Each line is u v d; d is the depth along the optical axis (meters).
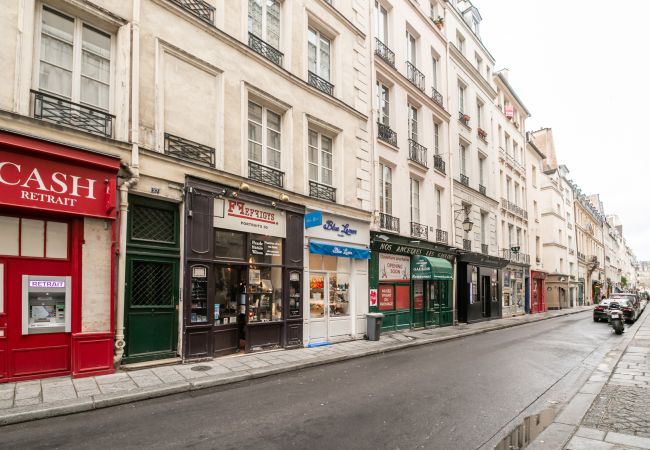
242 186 9.29
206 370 7.47
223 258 9.08
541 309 32.25
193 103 8.82
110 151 7.23
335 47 13.09
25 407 5.14
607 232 69.12
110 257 7.07
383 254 14.40
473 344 12.53
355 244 12.80
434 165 18.12
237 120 9.63
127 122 7.55
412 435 4.74
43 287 6.57
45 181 6.39
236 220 9.27
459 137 20.81
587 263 49.28
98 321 6.89
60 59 7.08
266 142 10.66
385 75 15.30
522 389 6.99
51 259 6.67
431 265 15.23
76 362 6.59
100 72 7.57
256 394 6.37
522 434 4.88
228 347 9.18
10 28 6.28
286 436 4.62
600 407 5.83
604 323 21.06
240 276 9.66
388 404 5.91
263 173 10.31
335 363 9.08
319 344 11.05
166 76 8.38
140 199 7.79
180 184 8.27
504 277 25.08
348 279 12.73
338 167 12.67
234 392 6.48
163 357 7.89
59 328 6.66
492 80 26.58
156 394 6.08
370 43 14.54
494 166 25.08
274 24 11.21
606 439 4.55
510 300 25.72
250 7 10.48
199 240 8.42
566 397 6.65
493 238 23.88
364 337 12.60
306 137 11.52
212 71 9.21
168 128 8.34
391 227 14.94
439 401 6.11
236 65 9.70
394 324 14.71
